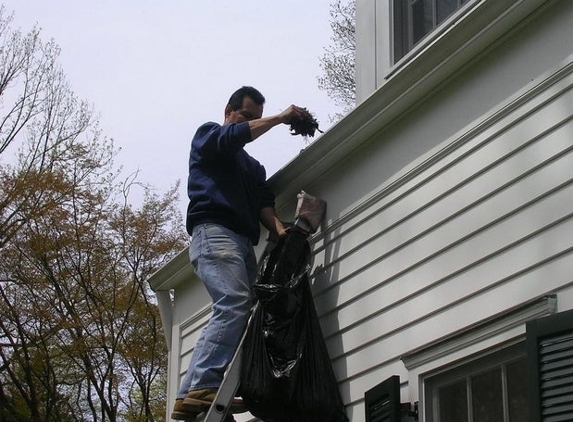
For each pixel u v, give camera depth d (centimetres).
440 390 490
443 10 591
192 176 585
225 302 551
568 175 432
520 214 455
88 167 1831
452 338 477
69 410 1836
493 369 457
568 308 419
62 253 1766
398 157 548
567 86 441
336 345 575
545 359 404
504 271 459
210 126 588
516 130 466
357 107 556
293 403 536
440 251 504
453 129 508
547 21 459
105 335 1780
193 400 535
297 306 554
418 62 514
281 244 585
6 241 1730
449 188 504
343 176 596
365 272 561
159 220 1878
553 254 433
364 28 670
